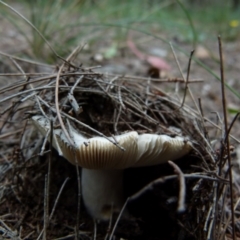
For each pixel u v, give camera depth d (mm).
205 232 168
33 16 367
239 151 256
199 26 640
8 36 445
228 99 385
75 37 388
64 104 182
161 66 396
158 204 194
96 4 513
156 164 189
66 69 214
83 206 202
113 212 194
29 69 344
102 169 178
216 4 689
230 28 633
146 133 184
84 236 185
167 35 575
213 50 548
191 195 181
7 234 175
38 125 183
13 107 193
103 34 451
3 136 225
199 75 438
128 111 199
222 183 171
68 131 169
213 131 286
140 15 490
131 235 193
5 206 195
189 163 194
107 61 430
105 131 196
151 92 225
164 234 194
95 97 207
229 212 199
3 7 440
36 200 200
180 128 205
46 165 210
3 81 319
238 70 474
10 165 206
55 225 190
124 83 225
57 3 401
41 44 361
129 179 213
